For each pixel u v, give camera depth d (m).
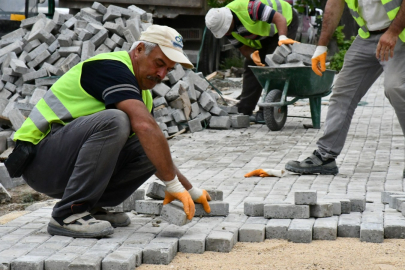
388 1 7.17
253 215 5.87
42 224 5.71
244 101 13.92
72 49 12.57
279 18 11.95
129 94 4.92
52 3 19.81
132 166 5.29
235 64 25.81
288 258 4.80
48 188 5.33
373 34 7.67
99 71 5.05
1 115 11.62
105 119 4.85
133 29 13.23
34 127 5.17
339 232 5.45
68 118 5.12
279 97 12.37
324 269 4.54
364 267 4.56
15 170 5.21
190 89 13.15
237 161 9.71
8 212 7.10
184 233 5.24
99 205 5.54
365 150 10.36
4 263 4.38
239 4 12.29
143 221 5.81
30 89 12.15
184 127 12.88
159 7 20.72
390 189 7.33
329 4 8.04
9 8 17.22
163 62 5.03
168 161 4.91
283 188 7.54
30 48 12.72
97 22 13.59
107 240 5.02
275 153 10.36
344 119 8.13
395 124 13.33
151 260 4.69
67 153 5.05
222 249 5.02
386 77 7.45
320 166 8.33
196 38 21.97
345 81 8.01
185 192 5.05
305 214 5.65
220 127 13.12
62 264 4.43
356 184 7.66
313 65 8.21
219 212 5.88
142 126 4.82
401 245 5.12
